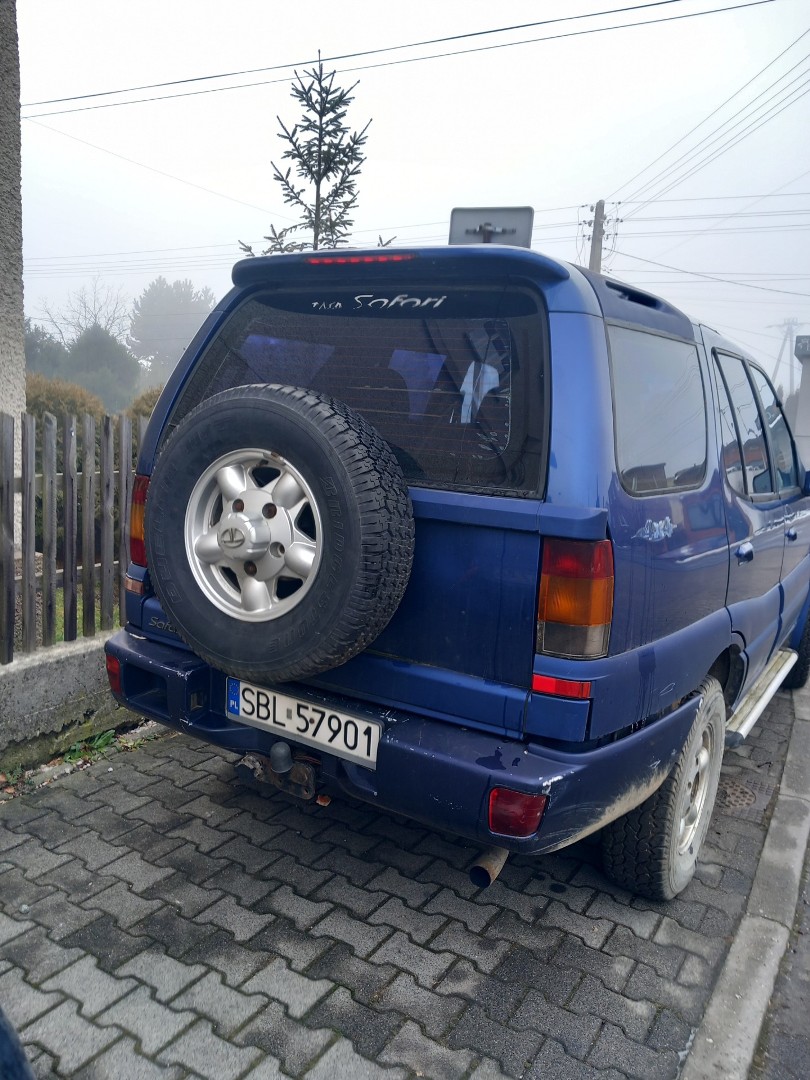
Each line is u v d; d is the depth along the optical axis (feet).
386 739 7.70
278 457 7.59
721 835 11.82
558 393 7.39
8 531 11.58
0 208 16.92
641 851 9.43
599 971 8.68
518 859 10.77
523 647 7.32
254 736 8.82
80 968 8.21
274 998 7.96
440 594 7.71
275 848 10.59
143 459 9.74
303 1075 7.08
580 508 7.06
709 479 9.98
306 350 8.99
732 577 10.63
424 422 8.11
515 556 7.31
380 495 7.20
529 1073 7.27
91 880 9.68
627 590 7.52
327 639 7.36
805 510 15.26
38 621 13.97
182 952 8.53
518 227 13.20
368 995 8.07
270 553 7.69
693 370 10.05
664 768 8.87
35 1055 7.13
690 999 8.34
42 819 10.97
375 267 8.41
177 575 8.33
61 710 12.45
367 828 11.24
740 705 12.68
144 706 9.57
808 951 9.39
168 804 11.53
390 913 9.41
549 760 7.25
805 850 11.44
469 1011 7.96
